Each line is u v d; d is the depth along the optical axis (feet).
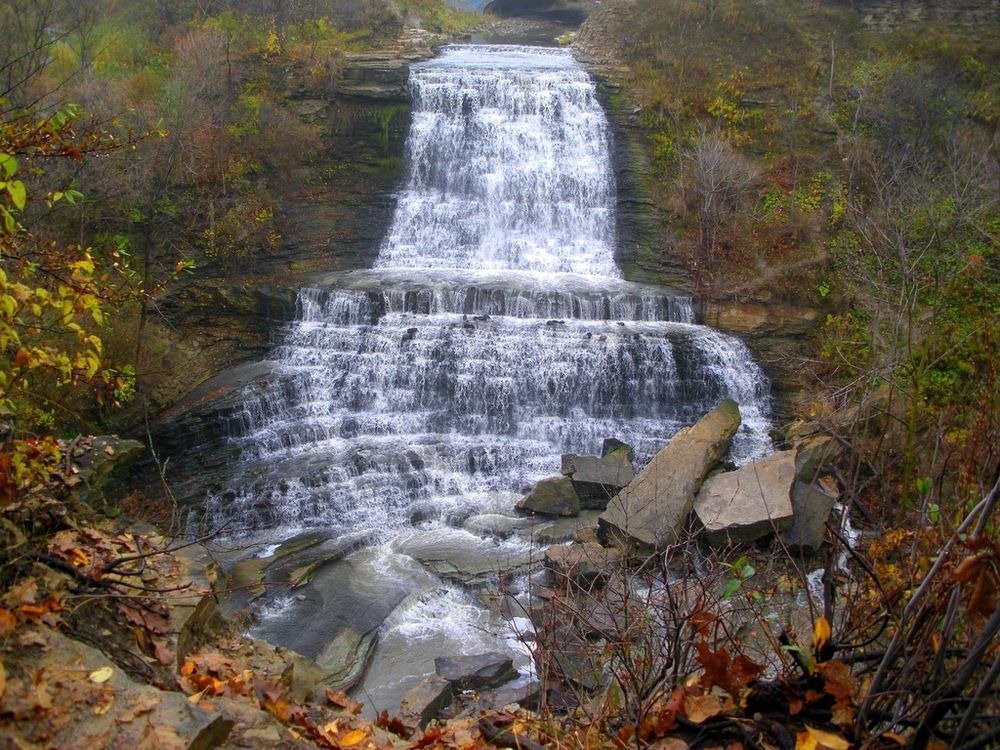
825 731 13.84
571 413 55.36
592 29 96.53
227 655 19.72
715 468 45.47
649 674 16.51
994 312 54.29
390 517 46.09
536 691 23.63
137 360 52.29
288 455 50.67
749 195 71.15
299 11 89.56
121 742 12.49
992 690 12.96
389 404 55.83
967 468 16.49
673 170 75.36
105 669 14.05
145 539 20.71
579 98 79.66
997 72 80.02
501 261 72.84
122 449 25.13
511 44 111.34
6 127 18.89
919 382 41.91
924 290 56.24
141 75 73.82
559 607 22.30
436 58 91.50
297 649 32.81
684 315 62.18
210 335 60.90
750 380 57.41
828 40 86.48
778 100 79.00
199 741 12.87
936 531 15.44
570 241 73.61
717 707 14.56
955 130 69.00
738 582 16.19
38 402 41.83
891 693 13.19
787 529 39.52
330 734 17.02
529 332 56.75
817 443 44.47
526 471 51.29
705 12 89.51
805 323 61.41
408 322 58.54
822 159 72.54
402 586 38.27
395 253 72.43
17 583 15.92
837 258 63.93
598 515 44.91
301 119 76.38
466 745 17.31
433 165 77.05
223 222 66.08
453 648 33.91
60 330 23.94
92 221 59.72
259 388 54.03
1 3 56.65
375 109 77.82
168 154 63.21
